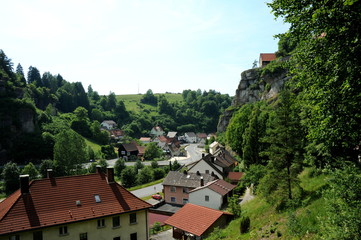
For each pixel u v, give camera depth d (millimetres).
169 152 121250
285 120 21453
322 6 10336
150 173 68875
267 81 81312
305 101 16656
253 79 99750
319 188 19594
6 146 91000
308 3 11570
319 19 10570
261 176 32500
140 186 60344
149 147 109500
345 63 9984
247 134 47469
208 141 127375
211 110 195625
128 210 25953
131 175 64188
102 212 24859
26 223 21672
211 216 27375
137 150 112750
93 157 96938
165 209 43719
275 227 17438
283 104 21875
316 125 14000
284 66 15227
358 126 11227
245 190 45594
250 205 30453
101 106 186000
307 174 25672
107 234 24969
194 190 40906
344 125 11156
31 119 101250
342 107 10898
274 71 78000
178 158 107875
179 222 27875
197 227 26188
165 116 190500
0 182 65812
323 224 11141
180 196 46875
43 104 138625
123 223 25922
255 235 18047
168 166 75938
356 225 8812
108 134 128500
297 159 20953
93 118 163500
